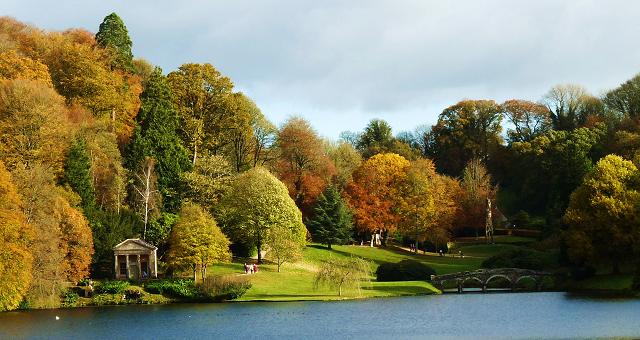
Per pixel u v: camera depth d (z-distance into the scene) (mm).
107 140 107062
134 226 101438
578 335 58875
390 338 61250
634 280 91875
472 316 74875
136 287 91125
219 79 128375
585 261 103750
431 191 137000
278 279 103438
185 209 98625
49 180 86250
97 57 124750
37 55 121938
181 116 123938
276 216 110500
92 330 67438
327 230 130125
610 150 137375
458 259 132125
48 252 81500
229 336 63844
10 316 77188
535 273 106688
